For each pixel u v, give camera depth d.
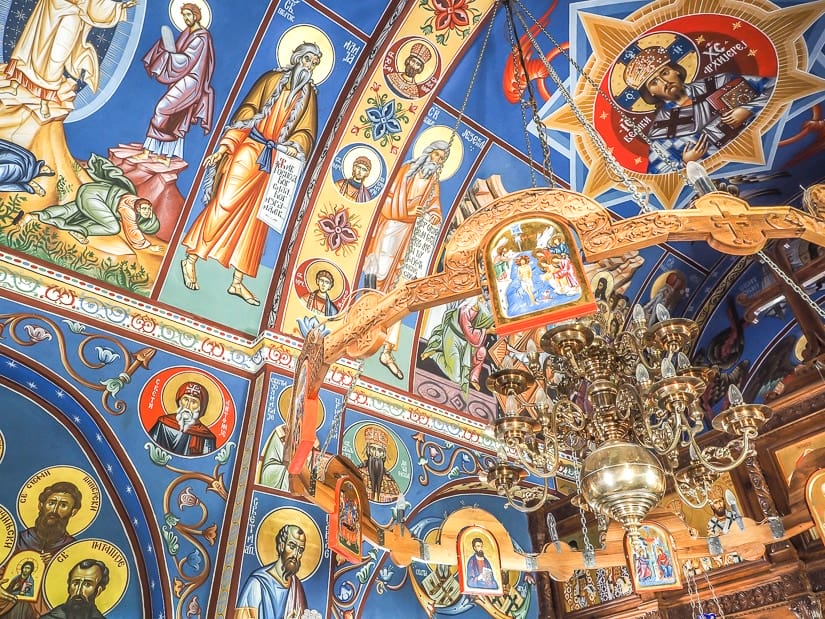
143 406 7.32
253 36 7.72
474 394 10.47
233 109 7.94
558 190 4.41
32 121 6.95
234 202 8.26
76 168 7.30
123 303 7.55
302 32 7.91
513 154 9.62
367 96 8.45
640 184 9.88
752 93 8.92
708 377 5.72
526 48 8.54
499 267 4.31
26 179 7.00
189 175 7.94
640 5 8.16
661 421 5.36
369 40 8.19
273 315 8.40
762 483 8.52
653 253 10.87
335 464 5.66
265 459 7.76
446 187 9.55
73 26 6.89
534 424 5.56
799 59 8.52
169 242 7.92
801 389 8.64
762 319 10.71
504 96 8.99
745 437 5.34
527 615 9.80
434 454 9.49
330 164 8.61
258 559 7.25
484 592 5.99
